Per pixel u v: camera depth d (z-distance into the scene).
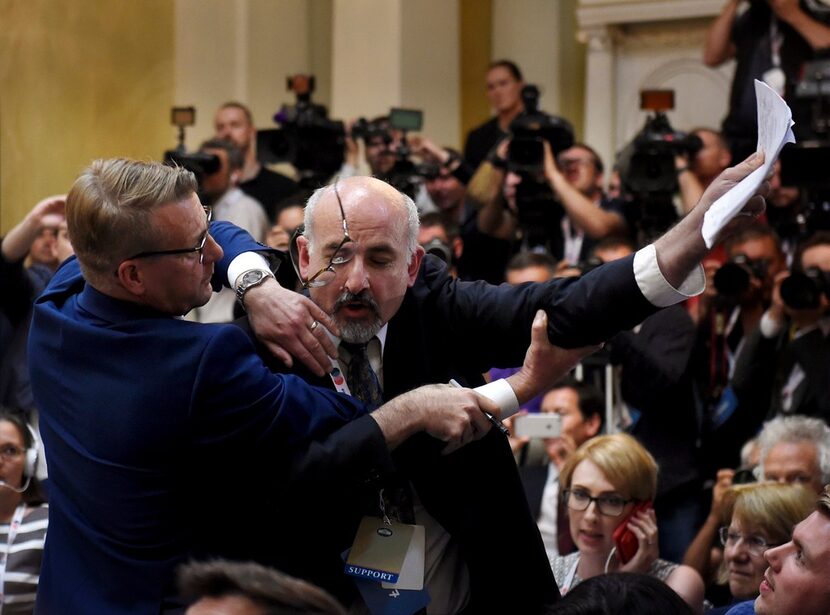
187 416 2.50
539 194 6.24
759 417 5.19
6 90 8.45
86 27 8.77
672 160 6.05
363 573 2.69
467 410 2.56
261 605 1.71
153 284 2.54
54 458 2.61
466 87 9.48
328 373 2.71
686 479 5.11
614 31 9.44
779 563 2.77
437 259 2.89
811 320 5.12
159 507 2.53
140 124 8.99
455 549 2.86
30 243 5.38
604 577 2.37
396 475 2.71
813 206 5.71
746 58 7.14
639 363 5.17
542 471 5.02
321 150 6.73
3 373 5.45
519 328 2.71
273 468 2.54
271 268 2.83
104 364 2.55
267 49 9.12
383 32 8.76
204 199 6.68
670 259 2.54
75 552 2.58
